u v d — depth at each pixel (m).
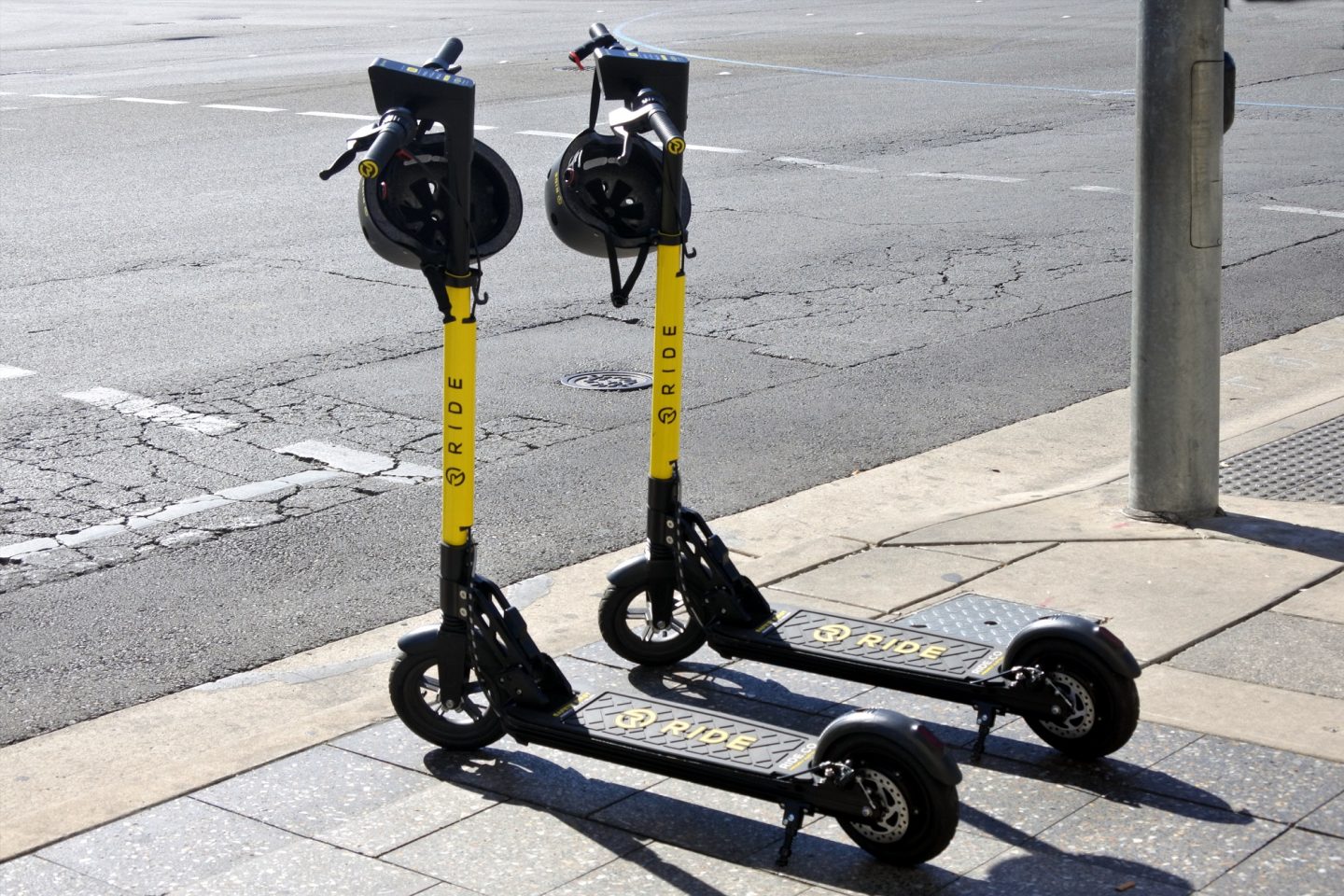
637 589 5.09
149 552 6.63
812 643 4.81
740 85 22.80
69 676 5.50
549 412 8.59
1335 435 7.84
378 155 3.90
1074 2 36.94
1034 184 15.25
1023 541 6.30
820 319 10.55
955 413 8.60
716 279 11.66
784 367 9.48
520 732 4.40
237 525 6.93
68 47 30.66
